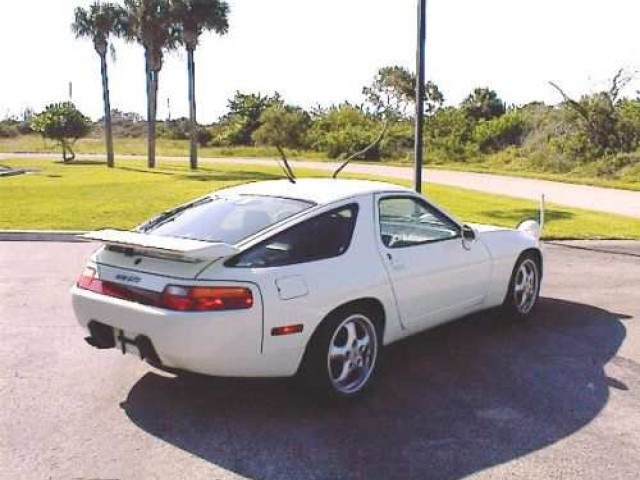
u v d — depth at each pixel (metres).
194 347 3.70
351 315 4.25
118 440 3.71
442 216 5.26
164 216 4.88
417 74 10.66
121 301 3.97
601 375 4.78
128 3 36.38
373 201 4.70
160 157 52.09
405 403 4.25
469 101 60.47
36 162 41.09
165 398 4.30
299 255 4.09
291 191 4.75
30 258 9.45
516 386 4.55
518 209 16.27
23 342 5.50
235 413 4.08
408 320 4.78
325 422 3.96
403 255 4.71
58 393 4.38
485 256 5.55
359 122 54.56
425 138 51.06
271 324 3.82
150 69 36.59
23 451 3.57
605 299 7.22
